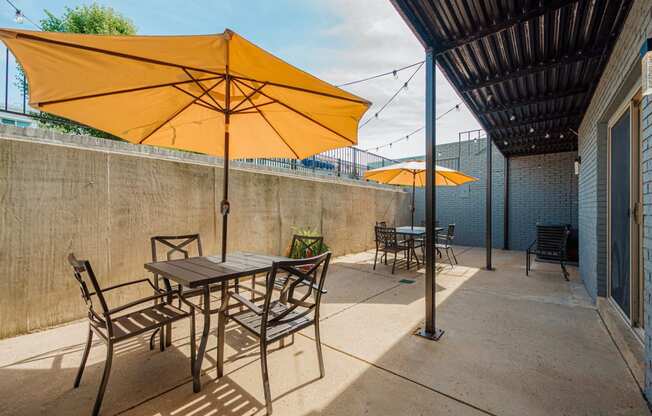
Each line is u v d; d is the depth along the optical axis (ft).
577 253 20.16
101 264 10.07
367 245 25.50
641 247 7.99
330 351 7.84
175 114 8.18
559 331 9.03
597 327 9.30
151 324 6.26
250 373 6.79
